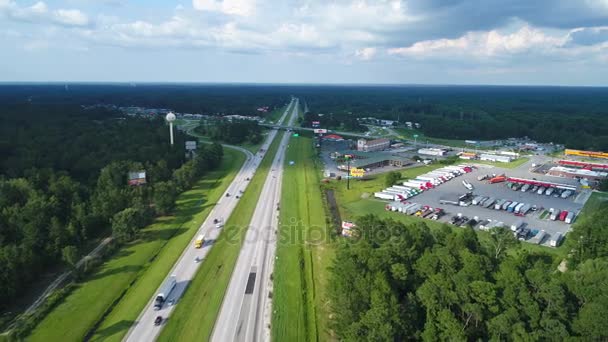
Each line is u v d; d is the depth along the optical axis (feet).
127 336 190.60
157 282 239.50
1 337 190.70
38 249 264.93
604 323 146.61
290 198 407.23
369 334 157.58
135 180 421.59
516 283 173.99
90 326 198.39
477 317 164.55
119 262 267.18
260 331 194.18
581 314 154.71
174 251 281.54
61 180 367.86
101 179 395.75
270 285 236.02
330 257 271.90
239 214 359.05
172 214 362.53
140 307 214.07
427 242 233.76
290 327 196.85
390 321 163.53
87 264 258.98
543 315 159.33
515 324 153.58
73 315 207.31
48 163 435.53
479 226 334.24
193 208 379.55
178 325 198.80
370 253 209.67
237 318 204.33
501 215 364.17
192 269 256.11
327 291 212.84
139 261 268.00
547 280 173.58
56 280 249.14
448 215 364.79
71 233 281.95
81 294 227.81
